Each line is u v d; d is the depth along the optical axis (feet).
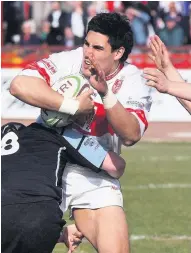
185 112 137.28
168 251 55.16
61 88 39.34
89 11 149.18
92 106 38.78
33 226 37.11
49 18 151.84
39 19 166.71
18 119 134.41
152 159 99.40
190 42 153.17
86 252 54.95
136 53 140.05
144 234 59.98
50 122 39.11
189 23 152.56
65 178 40.65
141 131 39.06
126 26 39.11
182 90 38.04
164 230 61.41
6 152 38.78
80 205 40.81
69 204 41.04
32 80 38.78
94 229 40.37
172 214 67.15
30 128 39.83
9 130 39.81
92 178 40.57
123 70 40.11
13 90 38.86
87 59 38.75
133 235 59.62
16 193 37.37
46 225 37.27
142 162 96.78
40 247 37.63
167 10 150.61
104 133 40.04
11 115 134.62
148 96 40.19
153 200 73.15
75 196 40.70
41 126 39.86
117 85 39.86
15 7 159.22
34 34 156.25
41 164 38.42
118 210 40.32
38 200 37.42
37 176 37.91
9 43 158.40
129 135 38.50
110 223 39.88
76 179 40.55
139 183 82.17
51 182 37.99
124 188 79.25
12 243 37.42
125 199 73.56
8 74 135.64
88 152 39.60
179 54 135.95
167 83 38.17
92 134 39.93
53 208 37.52
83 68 39.34
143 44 148.66
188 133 125.08
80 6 149.79
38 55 138.62
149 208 69.56
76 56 40.55
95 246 40.50
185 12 153.07
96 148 39.68
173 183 82.17
